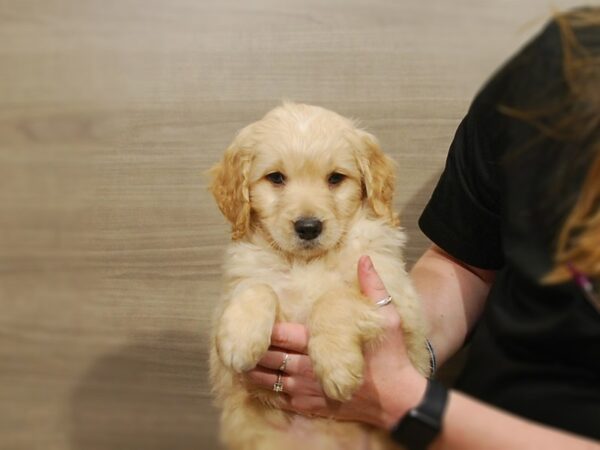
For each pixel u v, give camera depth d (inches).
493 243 51.7
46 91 53.8
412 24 56.9
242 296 43.9
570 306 37.3
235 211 50.8
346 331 41.5
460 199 51.2
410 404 40.6
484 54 56.4
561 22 42.1
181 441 54.3
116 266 57.3
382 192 51.3
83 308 57.1
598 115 38.1
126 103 55.6
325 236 47.1
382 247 49.3
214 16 56.2
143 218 57.3
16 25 52.8
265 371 44.1
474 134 49.4
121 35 54.5
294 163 48.3
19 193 54.9
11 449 57.1
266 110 57.9
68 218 55.9
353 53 57.9
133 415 55.8
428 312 51.9
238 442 47.7
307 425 46.3
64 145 54.7
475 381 44.1
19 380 57.1
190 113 56.9
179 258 57.7
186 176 57.2
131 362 57.2
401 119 59.1
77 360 56.9
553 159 40.3
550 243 39.6
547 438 37.7
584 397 38.4
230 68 57.2
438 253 56.2
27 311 56.6
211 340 51.5
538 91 42.1
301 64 57.9
